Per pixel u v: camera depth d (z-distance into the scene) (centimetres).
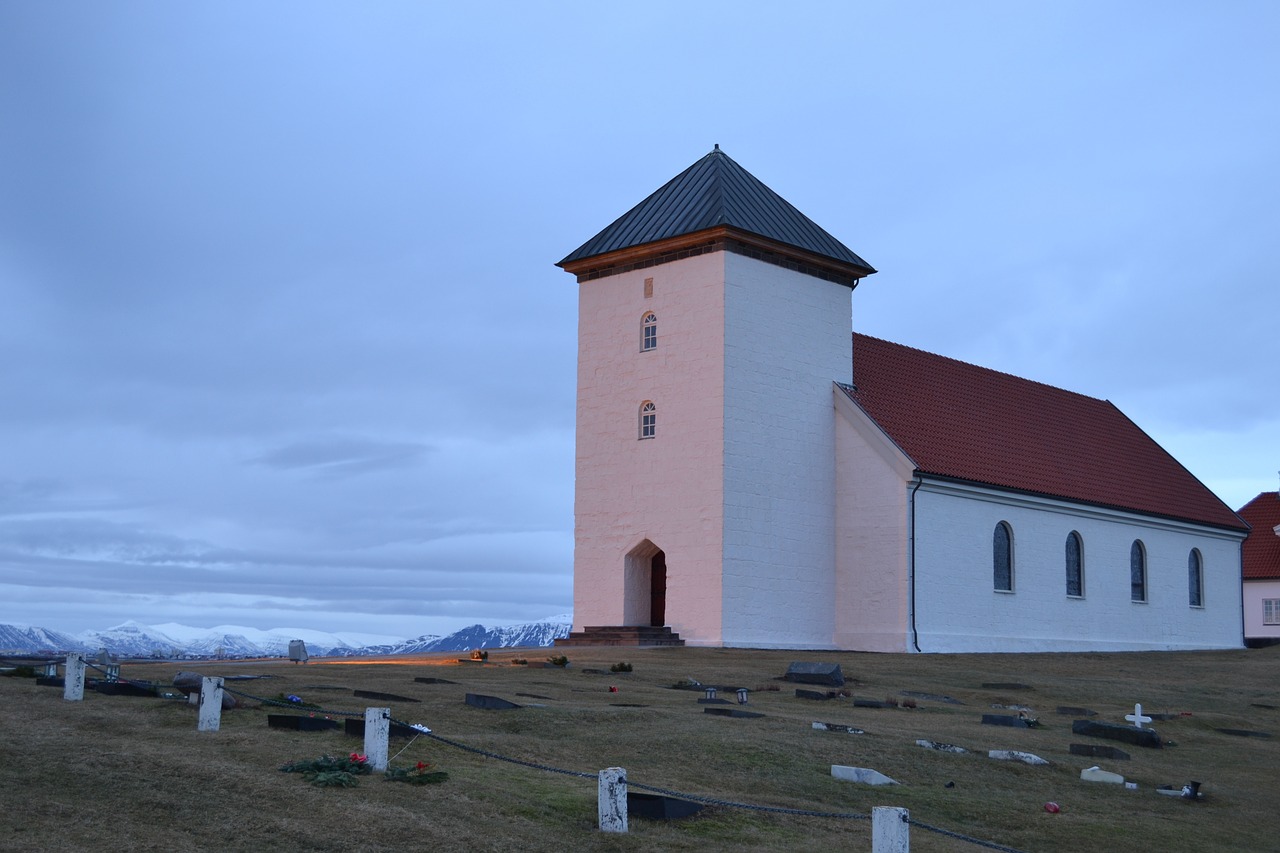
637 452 4584
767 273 4559
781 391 4556
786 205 4828
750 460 4419
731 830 1591
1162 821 1883
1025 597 4947
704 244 4469
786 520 4509
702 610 4331
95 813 1405
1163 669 4209
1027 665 4134
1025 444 5394
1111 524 5462
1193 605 5928
